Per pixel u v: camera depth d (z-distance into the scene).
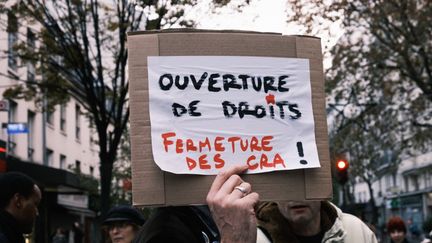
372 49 19.81
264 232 3.55
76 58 14.70
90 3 14.62
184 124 2.32
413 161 44.50
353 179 40.91
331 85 20.52
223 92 2.38
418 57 19.59
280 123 2.42
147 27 12.92
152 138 2.28
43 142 26.16
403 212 49.34
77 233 24.33
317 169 2.42
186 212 2.38
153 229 2.26
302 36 2.51
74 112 32.69
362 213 17.86
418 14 18.39
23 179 4.41
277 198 2.36
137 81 2.32
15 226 4.32
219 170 2.31
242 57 2.42
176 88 2.34
